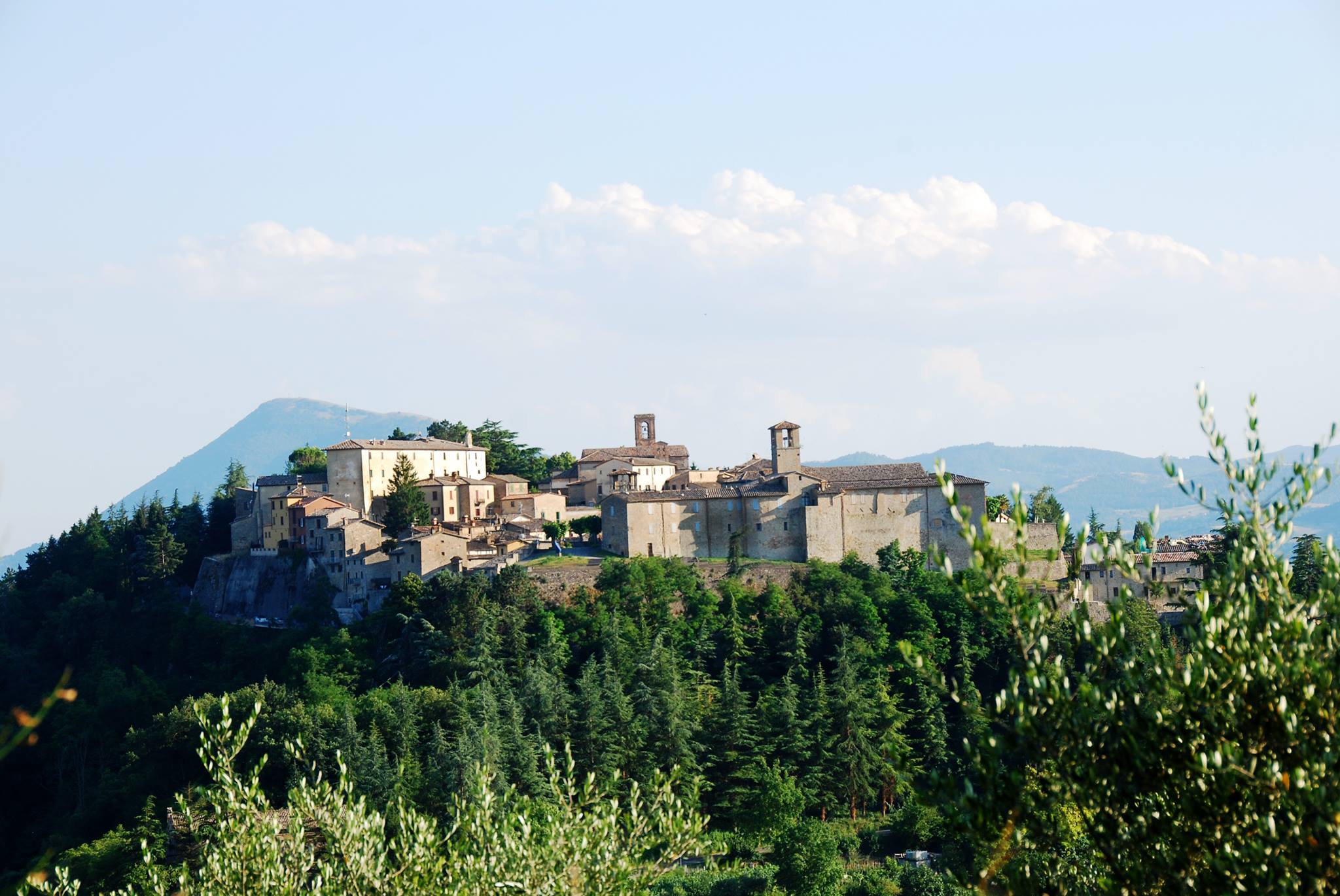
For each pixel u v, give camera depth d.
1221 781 51.41
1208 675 53.06
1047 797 54.44
